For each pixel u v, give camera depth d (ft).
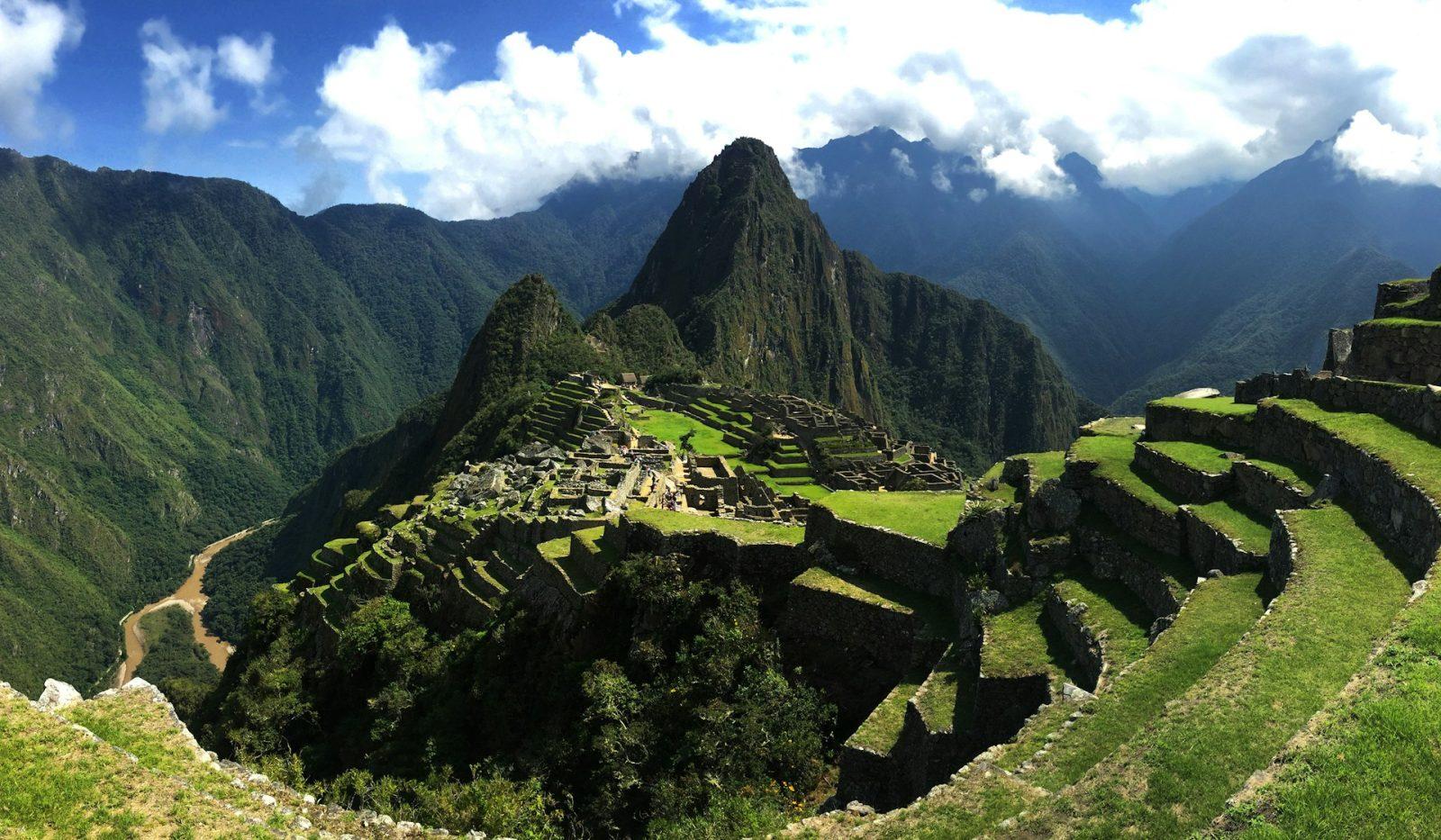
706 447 291.17
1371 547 50.06
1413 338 84.89
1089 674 52.60
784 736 67.62
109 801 50.47
